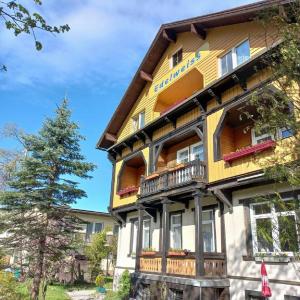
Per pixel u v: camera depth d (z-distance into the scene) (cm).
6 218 1497
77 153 1645
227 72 1298
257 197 679
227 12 1348
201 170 1270
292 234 541
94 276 2414
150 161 1686
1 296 1047
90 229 3034
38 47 471
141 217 1551
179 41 1739
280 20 573
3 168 2756
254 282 1047
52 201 1505
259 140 1259
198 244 1142
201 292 1060
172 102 1867
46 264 1469
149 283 1326
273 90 557
